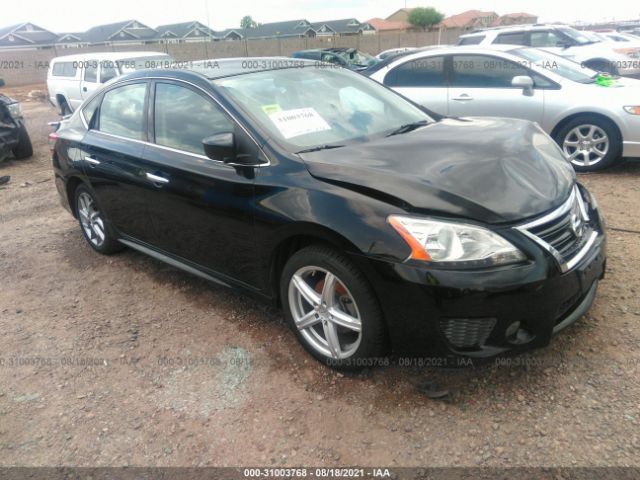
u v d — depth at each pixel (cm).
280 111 324
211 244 334
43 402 289
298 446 246
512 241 236
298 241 287
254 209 290
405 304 241
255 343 325
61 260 479
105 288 417
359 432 250
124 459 246
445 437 242
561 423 243
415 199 244
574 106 602
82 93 1232
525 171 274
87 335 351
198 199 326
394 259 239
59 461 248
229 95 325
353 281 256
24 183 771
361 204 251
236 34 6956
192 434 258
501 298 231
